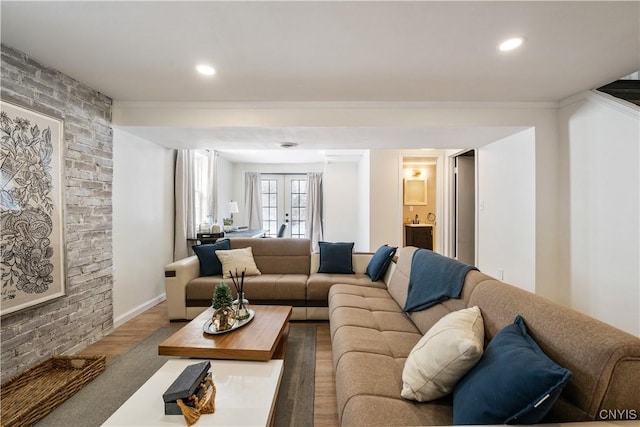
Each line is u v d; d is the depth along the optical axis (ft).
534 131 10.03
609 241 8.35
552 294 10.11
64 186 7.68
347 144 12.62
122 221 10.27
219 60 7.13
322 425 5.41
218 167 21.58
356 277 11.04
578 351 3.09
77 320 8.17
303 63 7.28
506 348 3.44
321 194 24.90
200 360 5.63
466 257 16.78
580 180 9.23
